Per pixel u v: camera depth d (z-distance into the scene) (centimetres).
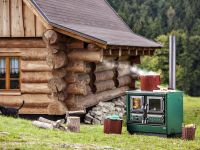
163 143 1400
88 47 1992
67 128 1593
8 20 2106
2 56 2128
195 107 2956
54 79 2028
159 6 8344
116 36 2458
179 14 8256
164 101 1518
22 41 2105
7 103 2108
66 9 2381
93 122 2125
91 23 2558
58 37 1995
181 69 7050
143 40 2983
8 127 1493
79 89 2061
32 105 2083
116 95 2661
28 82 2089
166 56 6569
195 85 7150
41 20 2016
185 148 1341
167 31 7812
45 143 1228
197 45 7256
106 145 1309
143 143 1388
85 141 1357
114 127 1570
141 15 7812
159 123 1529
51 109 2044
